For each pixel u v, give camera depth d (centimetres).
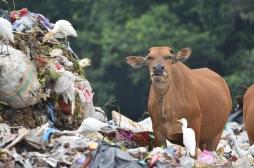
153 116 2011
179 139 2008
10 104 1942
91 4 5591
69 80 2000
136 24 5241
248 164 1903
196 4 5259
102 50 5434
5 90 1917
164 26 5216
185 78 2020
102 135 1961
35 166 1758
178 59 2006
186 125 1923
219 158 1992
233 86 4753
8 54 1923
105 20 5547
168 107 1983
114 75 5347
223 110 2173
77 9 5547
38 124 1972
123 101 5375
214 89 2156
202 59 5156
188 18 5397
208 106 2100
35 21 2089
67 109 2011
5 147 1794
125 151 1812
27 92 1931
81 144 1827
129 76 5272
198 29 5306
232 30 5131
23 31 2042
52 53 2027
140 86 5338
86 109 2061
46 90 1988
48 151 1819
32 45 2002
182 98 1994
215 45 5128
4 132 1861
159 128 2006
